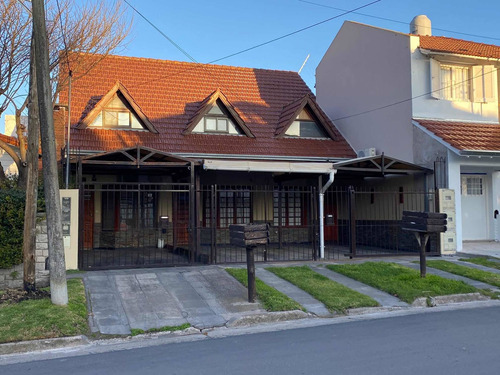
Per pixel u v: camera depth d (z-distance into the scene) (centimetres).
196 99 1828
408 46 1586
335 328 772
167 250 1573
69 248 1111
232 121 1725
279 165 1286
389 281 1056
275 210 1794
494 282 1087
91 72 1775
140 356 643
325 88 2077
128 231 1631
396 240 1584
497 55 1691
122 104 1616
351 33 1892
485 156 1386
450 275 1155
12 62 1264
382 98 1708
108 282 1011
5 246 1009
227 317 830
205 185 1669
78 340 714
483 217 1670
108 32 1462
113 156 1228
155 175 1623
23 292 903
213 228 1226
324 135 1845
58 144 1569
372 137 1758
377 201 1697
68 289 926
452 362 575
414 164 1467
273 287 1013
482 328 746
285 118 1788
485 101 1662
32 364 621
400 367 559
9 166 1856
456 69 1661
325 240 1862
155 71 1898
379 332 736
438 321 801
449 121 1609
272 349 654
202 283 1025
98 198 1595
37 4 810
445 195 1398
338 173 1547
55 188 825
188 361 610
